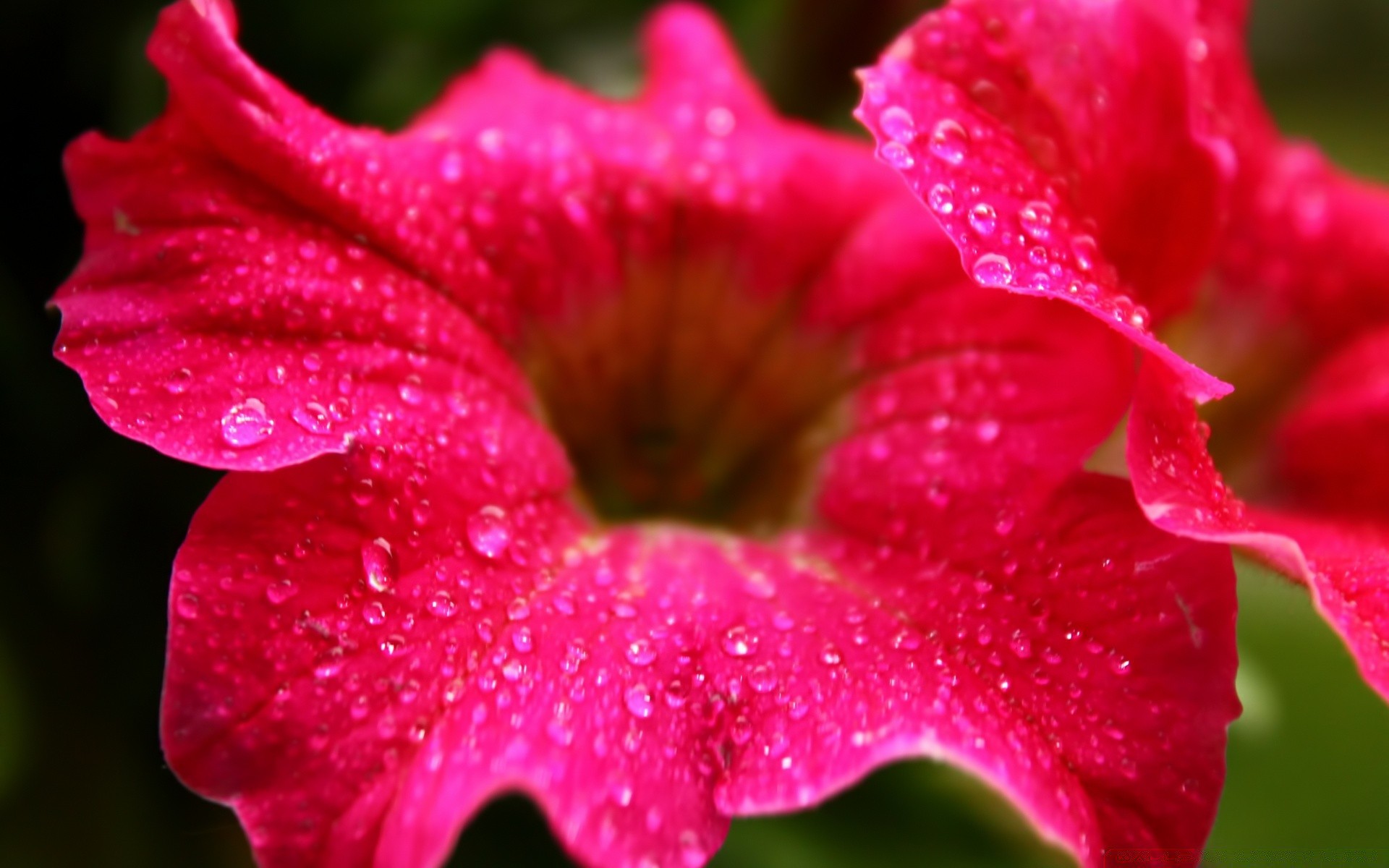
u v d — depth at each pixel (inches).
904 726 7.1
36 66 9.0
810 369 8.5
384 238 7.6
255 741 6.9
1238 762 10.1
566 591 7.6
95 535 8.8
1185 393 7.3
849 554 8.0
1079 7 7.6
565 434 8.5
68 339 7.1
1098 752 7.2
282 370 7.3
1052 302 7.9
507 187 8.2
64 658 8.7
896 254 8.5
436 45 9.8
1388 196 9.8
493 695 7.1
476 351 7.9
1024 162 7.5
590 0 10.0
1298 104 18.6
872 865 8.8
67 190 9.0
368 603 7.1
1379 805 10.3
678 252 8.6
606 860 6.8
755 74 9.9
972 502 7.8
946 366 8.2
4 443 8.8
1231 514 7.3
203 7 7.3
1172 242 7.9
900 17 9.4
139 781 8.7
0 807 8.4
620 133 8.6
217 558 7.0
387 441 7.3
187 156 7.4
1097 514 7.5
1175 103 7.7
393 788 6.9
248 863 8.7
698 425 8.7
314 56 9.5
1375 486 9.2
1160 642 7.3
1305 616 10.8
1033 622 7.4
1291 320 9.5
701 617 7.6
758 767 7.1
